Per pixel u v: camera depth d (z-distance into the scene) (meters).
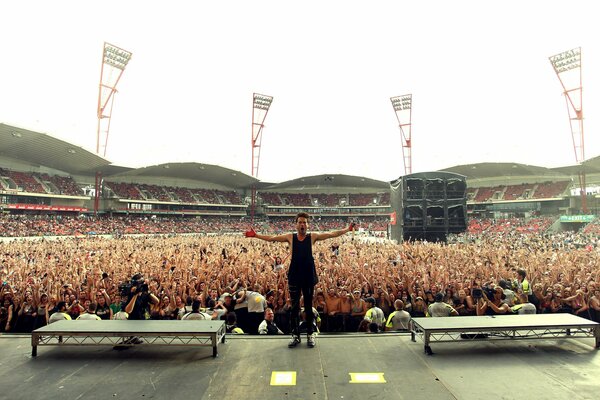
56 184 65.19
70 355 4.83
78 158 62.09
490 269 15.91
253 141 94.75
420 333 5.21
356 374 4.18
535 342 5.23
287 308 10.96
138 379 4.08
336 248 28.19
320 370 4.31
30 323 10.55
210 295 12.11
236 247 32.59
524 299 9.82
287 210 101.88
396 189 41.66
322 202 105.62
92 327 4.90
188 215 87.50
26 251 27.44
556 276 13.91
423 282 12.92
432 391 3.74
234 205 95.00
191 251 28.00
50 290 11.41
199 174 85.88
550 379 4.01
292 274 5.15
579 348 4.99
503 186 86.44
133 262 18.44
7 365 4.49
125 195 74.69
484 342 5.23
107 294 11.18
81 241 40.75
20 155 59.41
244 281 12.60
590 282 11.73
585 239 47.62
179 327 4.93
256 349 5.06
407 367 4.38
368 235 78.81
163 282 12.95
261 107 95.00
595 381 3.95
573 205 74.50
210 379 4.07
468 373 4.19
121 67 71.06
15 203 56.75
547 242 39.12
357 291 11.31
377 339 5.48
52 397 3.65
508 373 4.19
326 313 11.28
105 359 4.69
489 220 78.50
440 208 39.38
